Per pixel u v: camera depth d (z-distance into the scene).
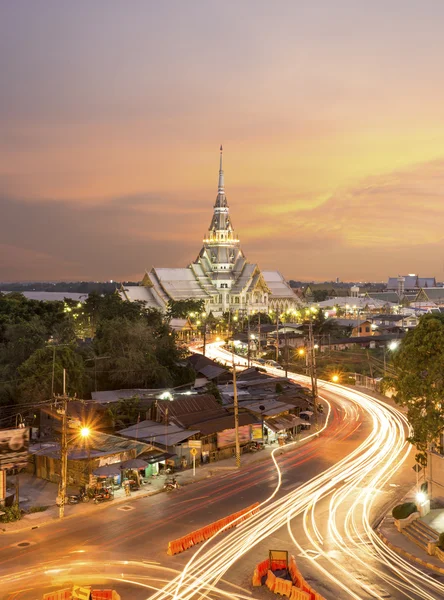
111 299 164.12
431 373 42.72
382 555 38.44
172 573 35.41
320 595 31.17
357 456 65.62
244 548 39.44
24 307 124.44
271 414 74.75
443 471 46.22
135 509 48.09
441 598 32.19
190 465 62.16
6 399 75.06
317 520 45.00
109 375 90.69
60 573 35.47
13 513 45.53
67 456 53.84
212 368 106.94
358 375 124.44
